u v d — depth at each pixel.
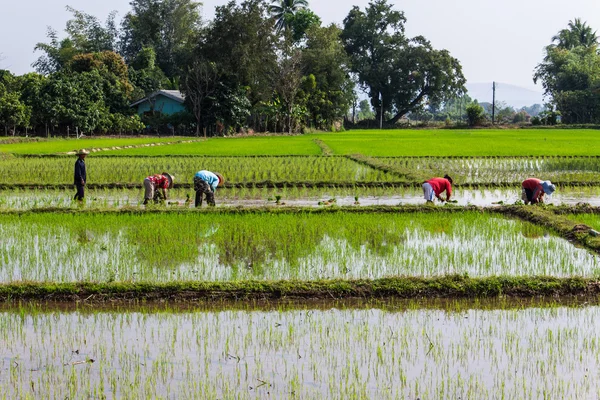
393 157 53.06
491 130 132.50
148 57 120.25
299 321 15.38
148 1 134.75
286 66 109.06
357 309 16.34
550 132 113.25
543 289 17.55
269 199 31.81
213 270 19.16
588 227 23.70
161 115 102.38
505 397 11.47
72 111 86.00
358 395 11.50
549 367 12.75
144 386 11.77
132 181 37.22
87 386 11.74
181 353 13.34
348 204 31.00
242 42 101.44
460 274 18.53
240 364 12.81
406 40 159.25
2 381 11.92
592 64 155.50
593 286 17.70
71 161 47.44
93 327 14.88
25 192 34.72
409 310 16.30
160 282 17.28
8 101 79.94
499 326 15.09
